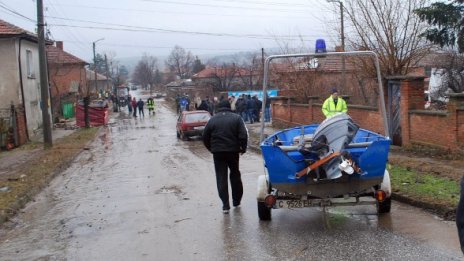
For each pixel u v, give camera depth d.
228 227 7.89
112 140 27.92
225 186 8.91
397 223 7.49
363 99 22.47
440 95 29.16
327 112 12.81
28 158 19.28
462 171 10.55
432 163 11.93
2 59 26.59
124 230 8.20
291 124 27.28
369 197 7.69
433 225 7.28
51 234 8.30
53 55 50.19
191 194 11.00
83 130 35.19
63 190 12.84
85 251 7.14
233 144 8.89
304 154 7.32
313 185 7.32
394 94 15.92
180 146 23.06
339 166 6.84
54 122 41.81
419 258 5.86
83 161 19.08
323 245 6.63
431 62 26.98
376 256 6.04
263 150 7.29
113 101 67.06
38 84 31.81
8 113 24.86
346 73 25.86
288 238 7.07
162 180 13.30
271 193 7.82
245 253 6.52
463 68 26.61
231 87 64.62
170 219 8.74
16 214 10.14
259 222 8.09
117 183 13.31
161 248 7.01
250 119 33.50
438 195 8.55
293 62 29.70
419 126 14.40
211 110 35.06
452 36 19.95
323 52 8.80
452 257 5.80
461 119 12.52
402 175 10.62
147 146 23.64
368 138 8.82
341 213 8.34
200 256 6.53
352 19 18.53
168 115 53.84
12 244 7.87
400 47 18.03
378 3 17.98
